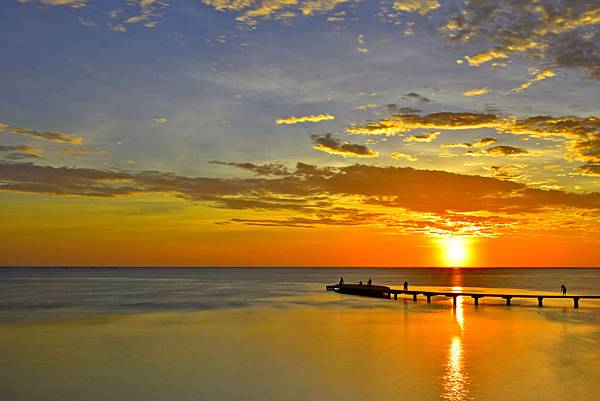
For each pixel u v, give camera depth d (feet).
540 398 68.59
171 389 73.41
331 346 103.24
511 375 79.77
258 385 75.00
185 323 139.03
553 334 118.83
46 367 86.33
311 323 138.41
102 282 448.24
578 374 80.48
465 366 85.61
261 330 125.49
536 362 88.53
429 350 98.94
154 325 135.03
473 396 69.51
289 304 200.95
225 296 249.96
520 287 370.12
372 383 75.61
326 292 282.56
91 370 84.12
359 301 217.36
